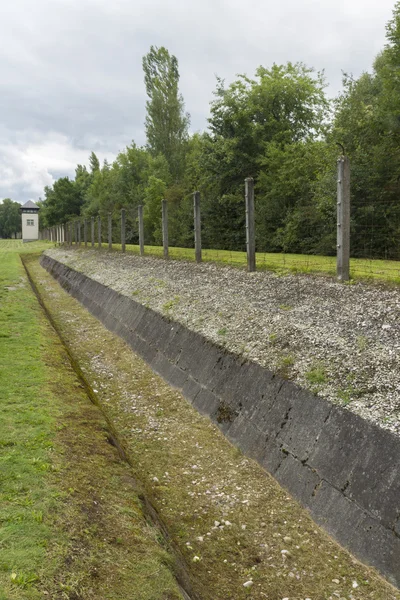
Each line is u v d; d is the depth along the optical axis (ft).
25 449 16.17
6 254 159.74
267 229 77.87
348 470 15.74
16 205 523.70
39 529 11.87
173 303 37.58
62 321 50.67
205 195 105.09
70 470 15.19
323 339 22.59
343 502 15.43
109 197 197.88
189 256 53.93
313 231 63.21
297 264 38.81
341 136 62.49
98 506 13.58
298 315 26.48
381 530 13.87
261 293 32.30
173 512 17.22
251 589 13.67
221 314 31.22
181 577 12.44
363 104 63.87
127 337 39.96
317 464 17.03
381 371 18.45
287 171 75.00
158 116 161.27
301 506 16.87
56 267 100.99
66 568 10.68
